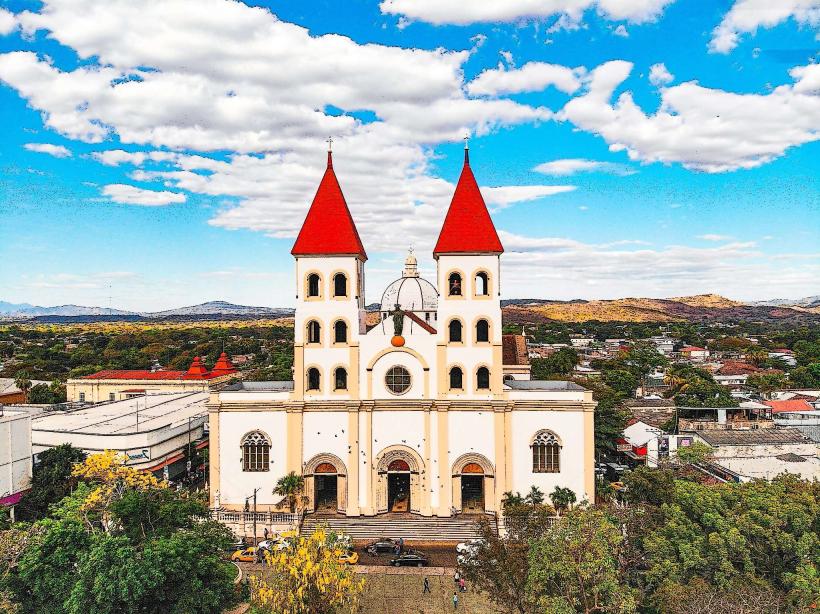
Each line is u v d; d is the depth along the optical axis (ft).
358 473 215.72
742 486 150.92
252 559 185.06
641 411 342.23
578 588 123.54
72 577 128.16
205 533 147.95
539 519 147.02
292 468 214.28
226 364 490.90
